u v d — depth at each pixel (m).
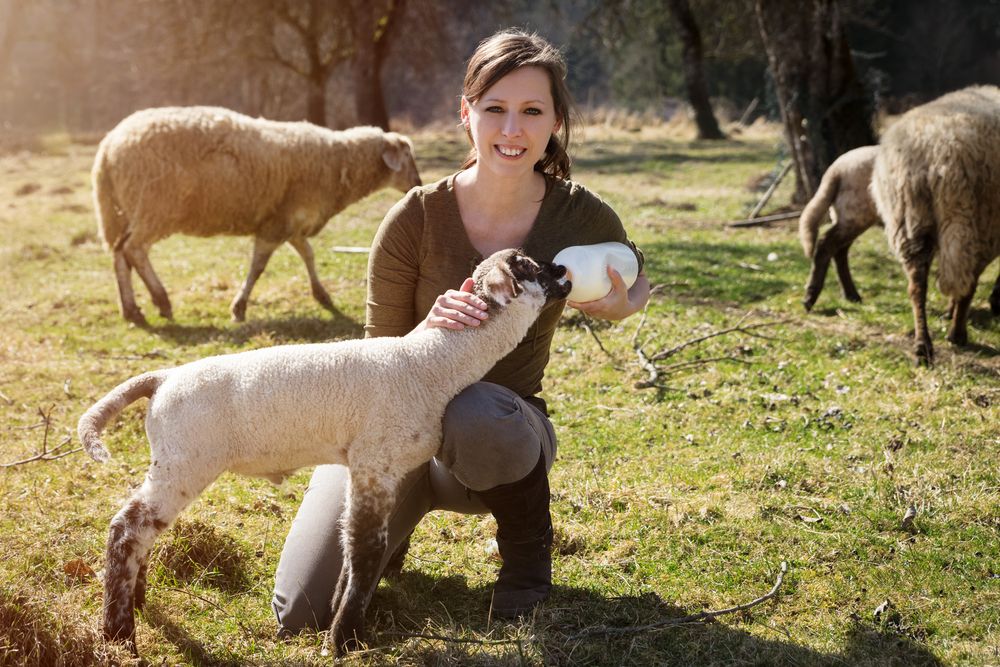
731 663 3.20
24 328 8.04
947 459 4.94
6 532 4.01
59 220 13.85
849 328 7.70
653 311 8.34
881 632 3.41
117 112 45.12
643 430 5.59
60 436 5.34
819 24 12.98
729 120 38.06
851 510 4.39
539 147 3.20
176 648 3.21
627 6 26.50
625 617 3.50
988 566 3.86
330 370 3.06
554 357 7.06
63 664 2.92
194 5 26.58
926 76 38.81
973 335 7.36
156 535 3.06
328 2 28.31
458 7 30.36
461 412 3.11
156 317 8.53
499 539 3.52
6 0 41.06
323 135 8.62
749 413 5.81
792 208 13.95
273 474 3.25
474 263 3.38
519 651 3.17
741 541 4.12
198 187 7.93
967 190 6.50
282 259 11.05
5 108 45.97
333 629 3.15
